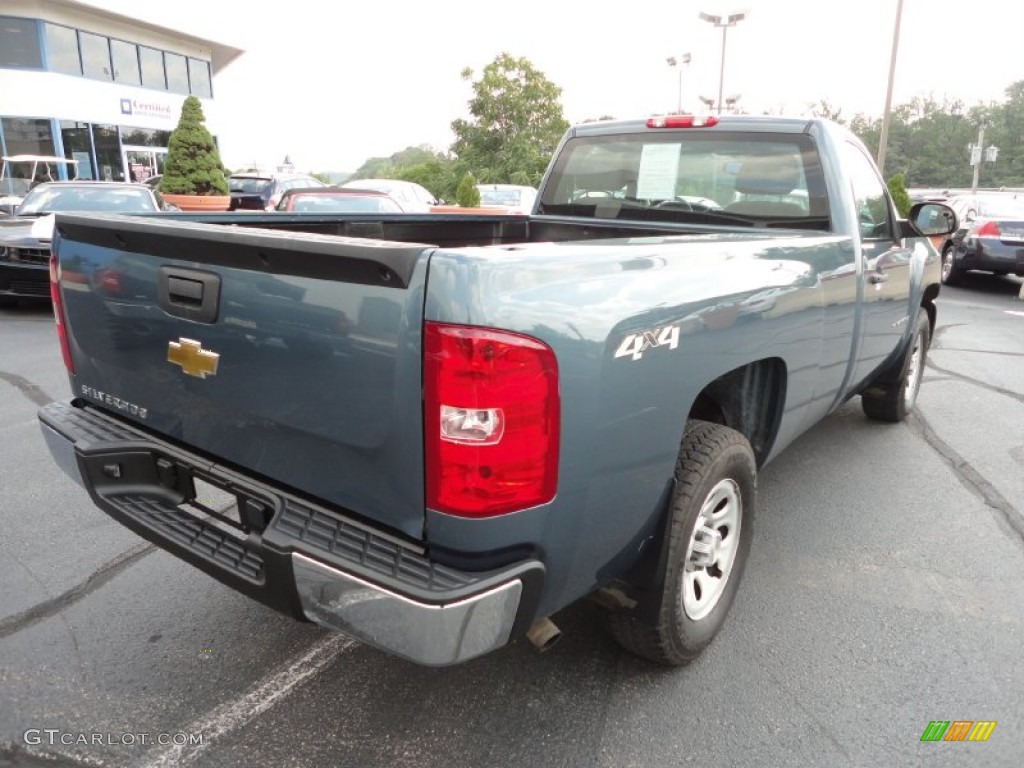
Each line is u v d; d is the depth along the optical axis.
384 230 4.12
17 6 23.14
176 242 2.21
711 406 3.01
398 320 1.79
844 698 2.62
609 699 2.60
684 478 2.44
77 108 25.11
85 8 24.69
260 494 2.17
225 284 2.13
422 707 2.55
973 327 9.76
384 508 1.96
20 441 4.86
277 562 1.96
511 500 1.83
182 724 2.46
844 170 3.64
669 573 2.41
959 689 2.67
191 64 30.81
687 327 2.25
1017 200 14.58
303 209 10.33
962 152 92.00
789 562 3.54
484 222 4.53
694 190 4.10
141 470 2.54
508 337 1.74
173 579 3.30
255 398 2.15
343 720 2.48
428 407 1.78
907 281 4.43
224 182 19.91
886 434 5.34
